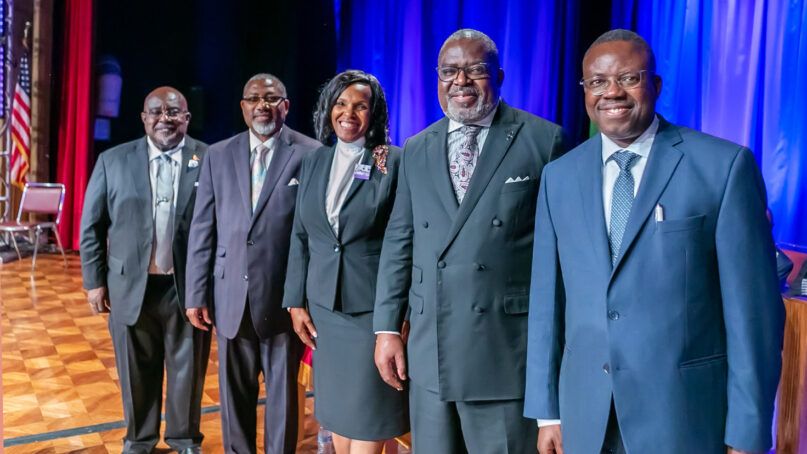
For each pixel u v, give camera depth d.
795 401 2.44
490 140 1.66
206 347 2.65
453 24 5.49
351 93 2.02
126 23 8.50
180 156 2.53
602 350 1.30
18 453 2.72
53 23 8.59
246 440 2.41
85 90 8.35
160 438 2.82
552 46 4.32
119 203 2.48
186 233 2.48
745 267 1.19
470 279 1.62
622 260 1.27
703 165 1.25
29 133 8.45
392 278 1.82
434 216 1.68
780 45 3.17
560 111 4.30
